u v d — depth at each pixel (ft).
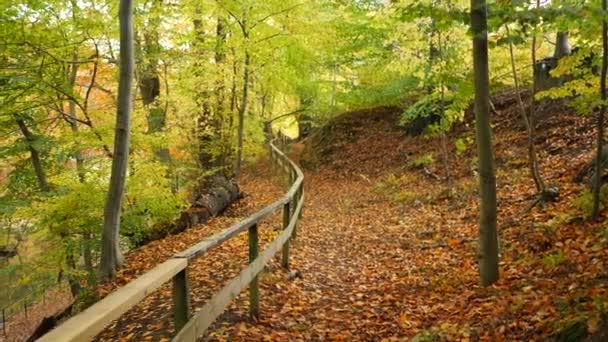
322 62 64.23
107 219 28.07
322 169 74.49
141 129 37.55
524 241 24.63
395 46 47.55
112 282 27.04
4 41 29.99
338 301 21.57
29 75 31.48
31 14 31.96
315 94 78.02
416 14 18.79
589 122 41.73
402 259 27.96
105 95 48.49
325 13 61.41
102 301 7.70
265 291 21.13
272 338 16.70
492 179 20.10
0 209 36.37
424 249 29.14
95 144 34.42
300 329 17.92
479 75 19.26
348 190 58.08
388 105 73.46
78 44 32.89
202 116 56.39
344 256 29.99
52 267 35.01
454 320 17.37
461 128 60.75
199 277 23.21
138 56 42.24
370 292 22.74
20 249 55.72
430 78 38.86
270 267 24.07
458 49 39.14
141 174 35.42
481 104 19.58
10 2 29.73
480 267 20.70
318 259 28.68
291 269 25.08
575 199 26.78
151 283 8.95
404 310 19.65
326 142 80.12
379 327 18.19
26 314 60.08
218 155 58.70
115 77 40.19
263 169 82.28
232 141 59.57
